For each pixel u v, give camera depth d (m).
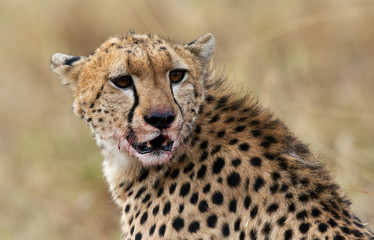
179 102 8.61
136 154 8.62
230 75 11.44
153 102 8.31
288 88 15.43
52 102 17.09
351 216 8.30
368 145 13.29
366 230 8.09
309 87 15.59
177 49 8.88
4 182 14.77
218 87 9.27
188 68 8.66
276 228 8.06
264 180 8.34
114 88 8.56
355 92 15.30
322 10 17.03
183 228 8.46
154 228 8.66
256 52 15.62
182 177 8.70
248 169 8.44
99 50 8.94
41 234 13.38
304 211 8.05
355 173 11.66
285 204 8.15
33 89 17.50
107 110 8.66
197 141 8.80
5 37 18.84
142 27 17.72
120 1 18.45
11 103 17.22
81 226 13.17
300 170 8.41
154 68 8.38
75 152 15.18
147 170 8.94
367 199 11.48
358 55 16.62
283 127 9.02
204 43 9.25
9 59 18.33
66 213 13.46
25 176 14.85
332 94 15.30
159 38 9.09
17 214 14.09
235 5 18.36
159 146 8.58
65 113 16.53
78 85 9.02
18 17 19.22
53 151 15.28
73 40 18.72
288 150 8.66
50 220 13.49
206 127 8.85
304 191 8.22
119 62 8.42
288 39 16.50
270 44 16.12
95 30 18.62
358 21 16.73
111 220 13.16
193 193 8.56
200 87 8.91
